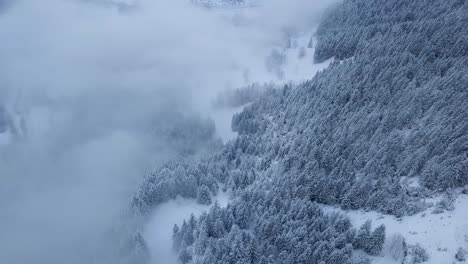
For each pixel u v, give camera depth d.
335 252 53.09
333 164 73.31
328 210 67.06
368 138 77.62
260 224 63.41
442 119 71.69
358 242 56.53
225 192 85.00
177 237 71.50
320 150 76.50
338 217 61.66
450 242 51.84
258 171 86.19
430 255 51.19
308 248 54.09
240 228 66.88
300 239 58.16
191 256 66.31
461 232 52.28
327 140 79.56
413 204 60.03
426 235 54.44
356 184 65.94
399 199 61.06
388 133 75.62
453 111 72.31
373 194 63.41
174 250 72.56
